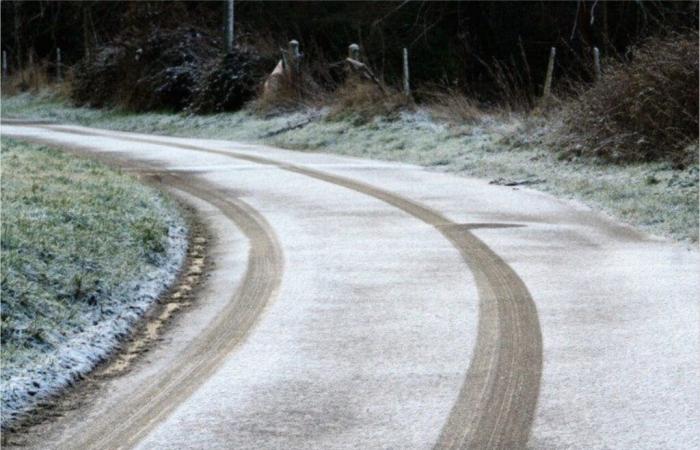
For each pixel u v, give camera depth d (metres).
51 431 7.40
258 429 7.17
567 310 9.97
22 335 9.16
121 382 8.45
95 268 11.41
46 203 14.01
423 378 8.12
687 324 9.37
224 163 23.16
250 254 13.08
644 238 13.55
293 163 23.09
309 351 8.92
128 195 16.02
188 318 10.26
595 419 7.15
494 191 18.12
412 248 13.11
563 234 13.90
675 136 19.11
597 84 21.39
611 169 19.19
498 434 6.95
